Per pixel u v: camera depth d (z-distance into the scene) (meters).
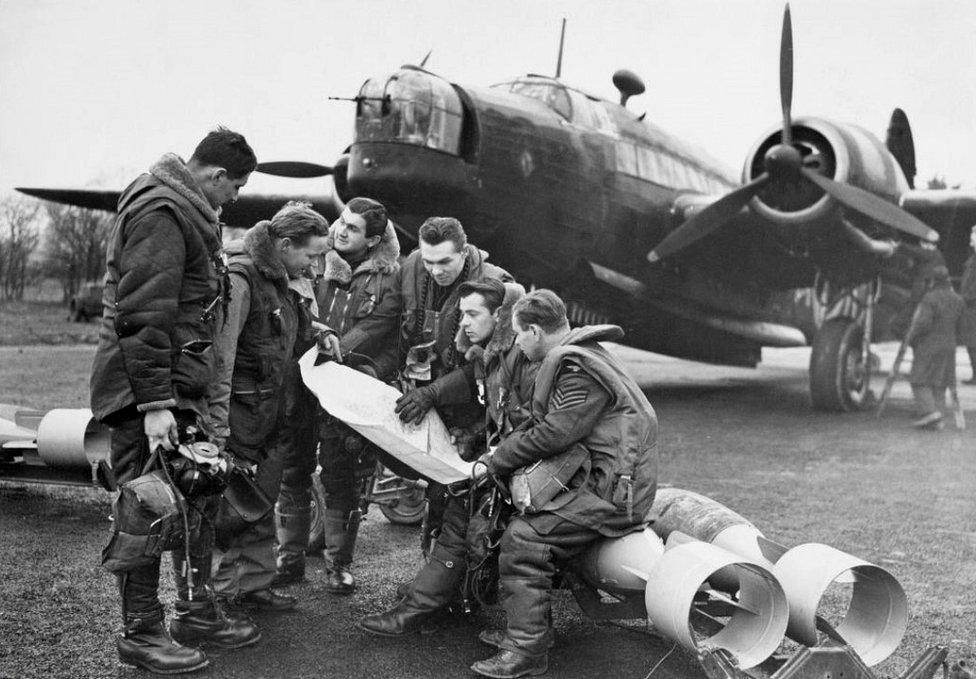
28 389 10.43
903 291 12.99
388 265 4.16
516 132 8.67
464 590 3.35
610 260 10.43
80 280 25.23
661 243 10.20
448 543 3.42
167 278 2.78
